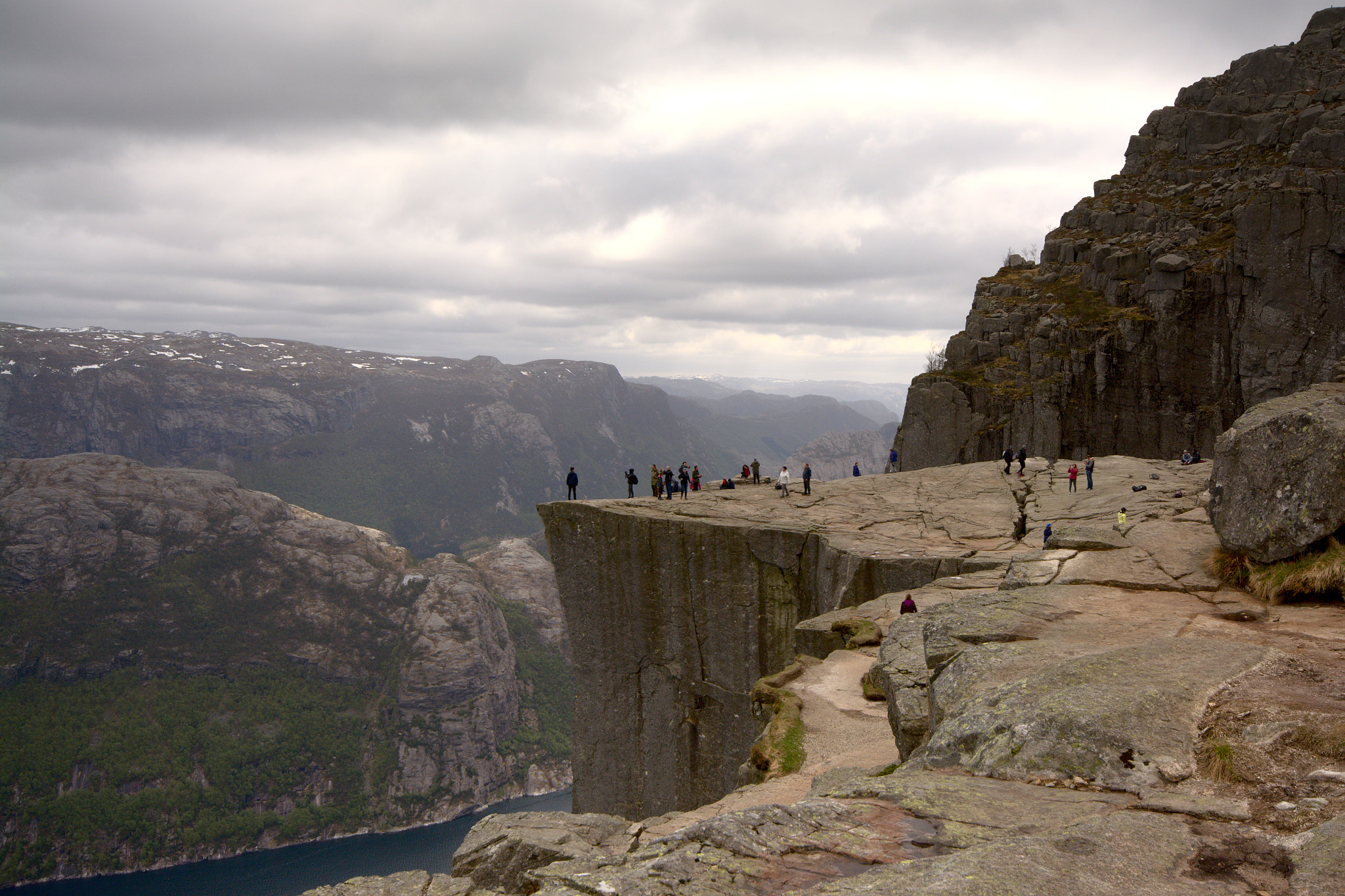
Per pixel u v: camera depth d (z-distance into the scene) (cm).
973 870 677
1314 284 7350
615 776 4988
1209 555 2139
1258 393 7556
